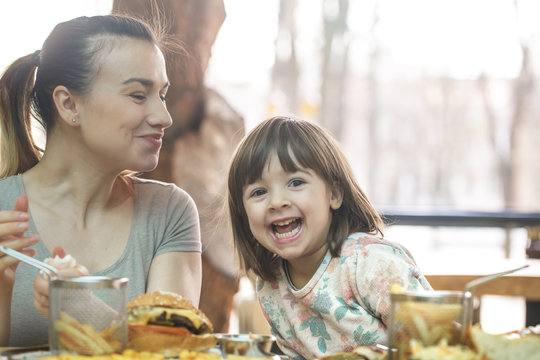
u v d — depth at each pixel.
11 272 1.26
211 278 2.68
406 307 0.88
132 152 1.38
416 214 3.95
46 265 1.01
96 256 1.47
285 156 1.43
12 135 1.52
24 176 1.48
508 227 3.93
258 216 1.46
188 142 2.71
